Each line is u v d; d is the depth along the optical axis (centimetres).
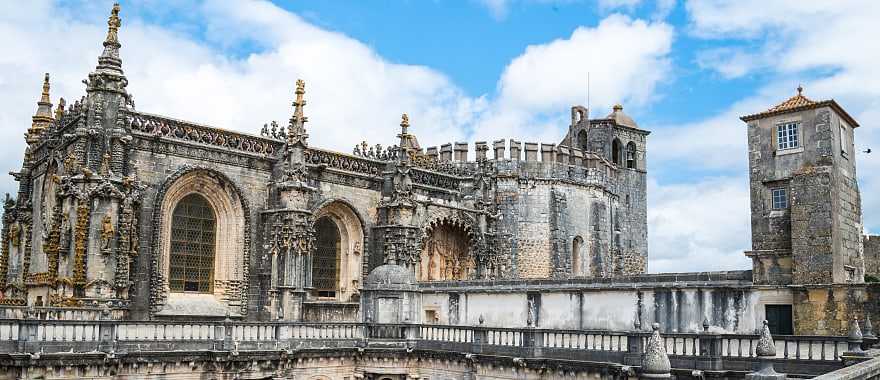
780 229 4306
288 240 5131
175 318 4700
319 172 5609
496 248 6769
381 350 4503
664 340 3472
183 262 4909
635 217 8981
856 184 4544
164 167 4750
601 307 4700
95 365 3509
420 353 4450
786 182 4300
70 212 4300
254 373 4044
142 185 4634
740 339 3319
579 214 7325
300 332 4322
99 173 4388
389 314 4678
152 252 4641
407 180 6006
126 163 4556
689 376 3306
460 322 5403
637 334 3500
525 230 6912
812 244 4069
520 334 3975
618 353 3578
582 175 7419
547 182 7081
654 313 4453
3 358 3262
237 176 5144
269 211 5200
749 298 4138
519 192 6956
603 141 8788
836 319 3825
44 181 5231
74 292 4212
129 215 4434
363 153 6209
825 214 4044
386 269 4778
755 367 3228
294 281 5147
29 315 3897
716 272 4425
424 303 5609
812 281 4034
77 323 3491
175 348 3809
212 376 3894
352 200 5866
